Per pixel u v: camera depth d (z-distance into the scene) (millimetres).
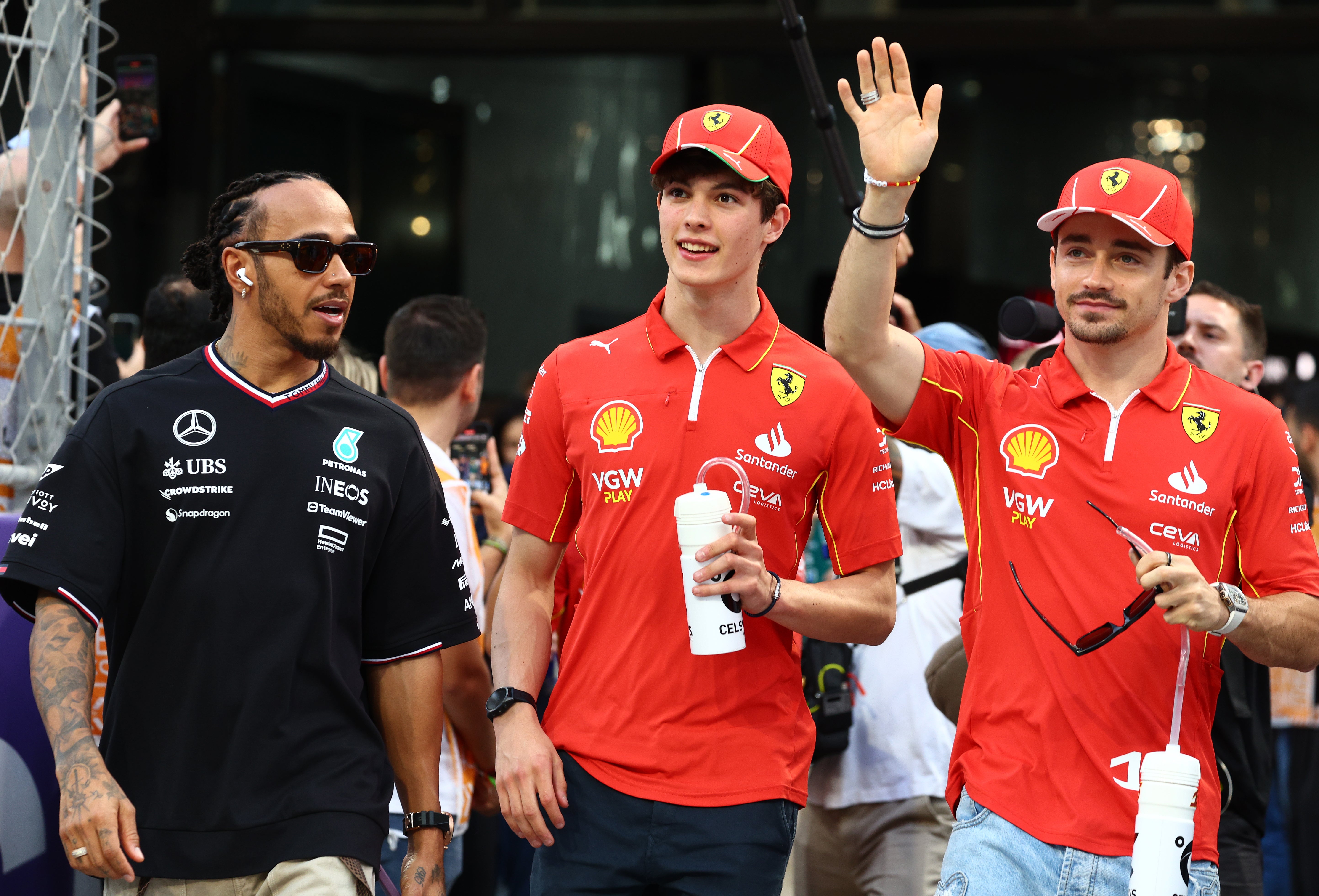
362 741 4293
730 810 4527
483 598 5930
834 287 4910
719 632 4312
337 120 13680
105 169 6492
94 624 4117
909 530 6496
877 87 4809
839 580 4805
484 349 6672
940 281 13820
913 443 5113
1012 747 4719
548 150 14008
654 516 4645
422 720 4535
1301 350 13961
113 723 4160
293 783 4125
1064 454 4820
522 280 14148
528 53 13383
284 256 4250
